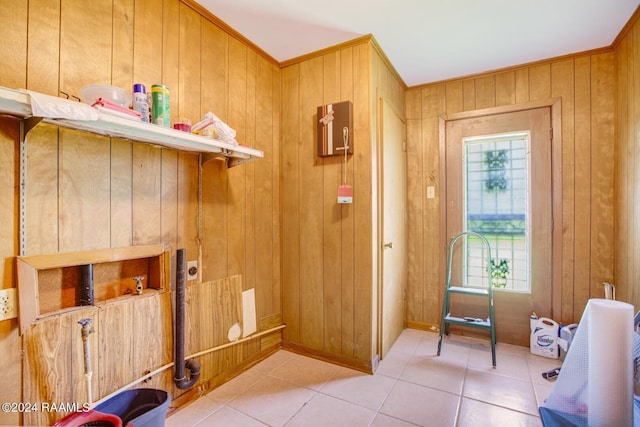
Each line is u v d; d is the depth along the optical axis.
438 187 2.97
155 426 1.39
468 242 2.87
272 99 2.54
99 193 1.44
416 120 3.06
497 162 2.76
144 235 1.62
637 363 1.56
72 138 1.34
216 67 2.03
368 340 2.23
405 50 2.41
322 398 1.92
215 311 2.03
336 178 2.36
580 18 2.00
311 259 2.47
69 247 1.33
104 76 1.45
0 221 1.16
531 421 1.69
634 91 1.99
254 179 2.36
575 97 2.46
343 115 2.28
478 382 2.09
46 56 1.26
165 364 1.73
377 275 2.35
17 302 1.19
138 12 1.59
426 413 1.77
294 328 2.56
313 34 2.19
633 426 1.42
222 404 1.86
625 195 2.14
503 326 2.73
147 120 1.43
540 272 2.60
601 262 2.39
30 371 1.23
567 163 2.49
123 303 1.53
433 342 2.75
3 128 1.15
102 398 1.44
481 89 2.79
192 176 1.88
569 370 1.71
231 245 2.15
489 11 1.94
